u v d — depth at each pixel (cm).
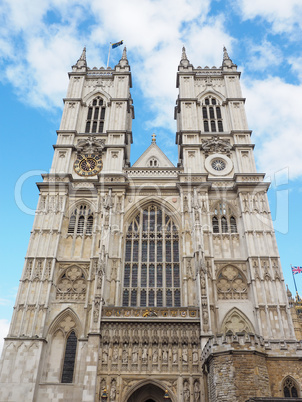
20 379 3675
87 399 3456
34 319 4022
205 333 3788
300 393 2912
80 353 3853
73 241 4728
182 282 4372
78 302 4234
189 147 5491
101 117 6022
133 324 3916
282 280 4262
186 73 6388
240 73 6412
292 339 3897
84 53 6956
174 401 3541
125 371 3684
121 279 4453
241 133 5641
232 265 4528
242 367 2850
